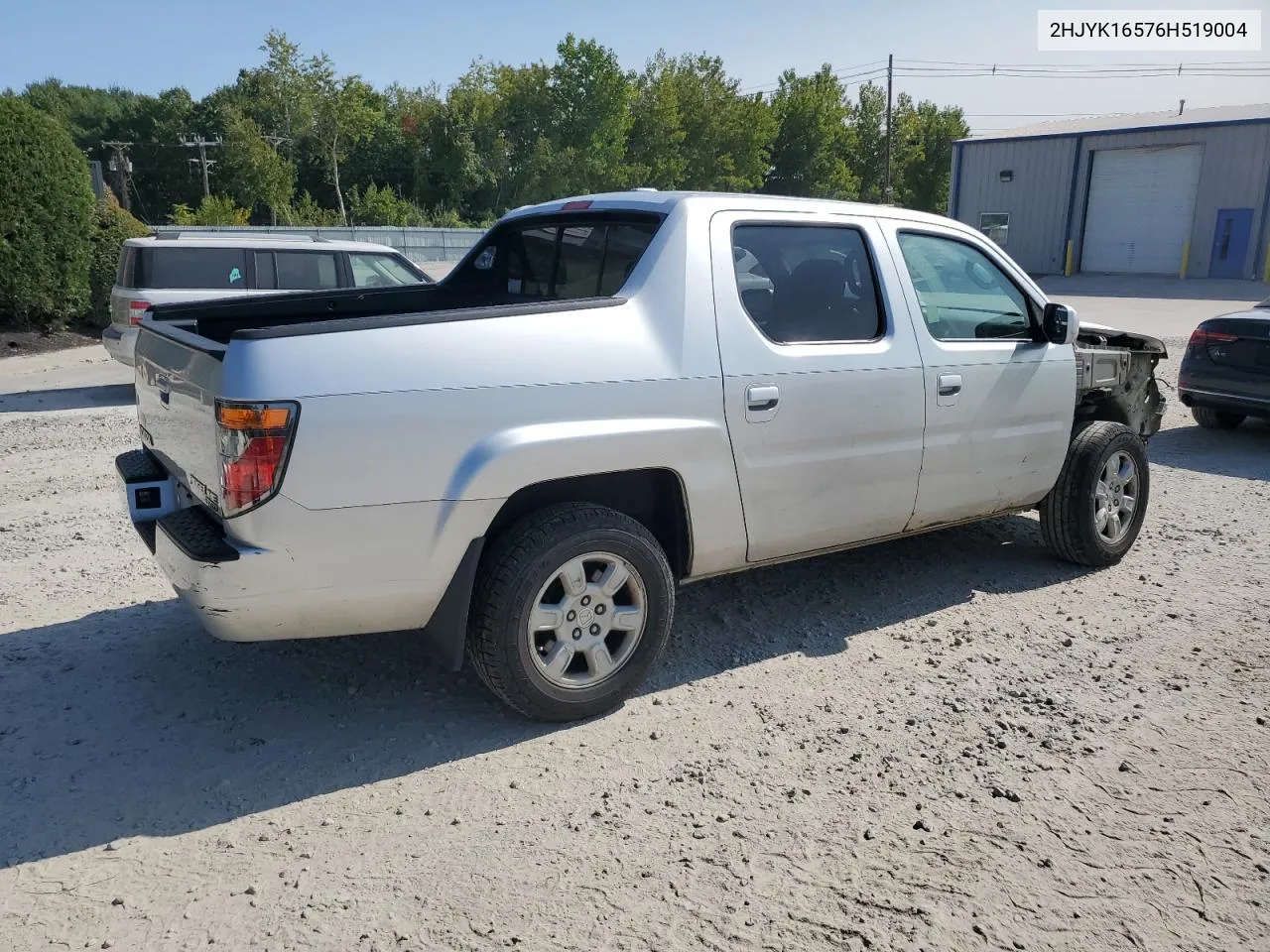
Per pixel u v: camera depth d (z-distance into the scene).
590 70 78.25
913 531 4.81
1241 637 4.61
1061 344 5.11
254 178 68.00
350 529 3.27
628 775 3.44
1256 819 3.20
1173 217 34.25
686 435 3.80
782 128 91.56
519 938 2.64
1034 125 41.44
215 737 3.71
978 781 3.40
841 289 4.38
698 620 4.83
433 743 3.67
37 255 16.14
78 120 102.44
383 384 3.25
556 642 3.69
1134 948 2.63
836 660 4.38
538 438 3.47
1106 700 3.99
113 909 2.76
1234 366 8.95
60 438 9.12
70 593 5.12
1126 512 5.61
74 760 3.53
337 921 2.71
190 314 4.48
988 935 2.67
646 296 3.82
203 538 3.28
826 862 2.97
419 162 81.94
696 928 2.69
